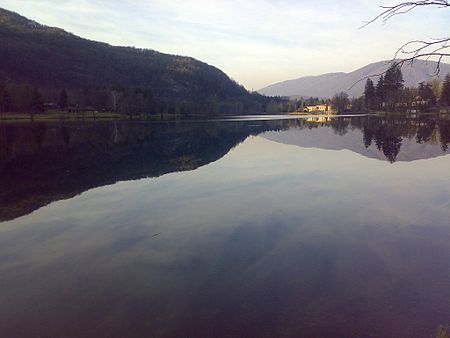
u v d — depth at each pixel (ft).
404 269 27.68
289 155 91.50
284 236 35.37
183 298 24.32
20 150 110.83
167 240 35.22
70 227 40.09
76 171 75.10
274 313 22.24
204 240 34.91
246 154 95.20
